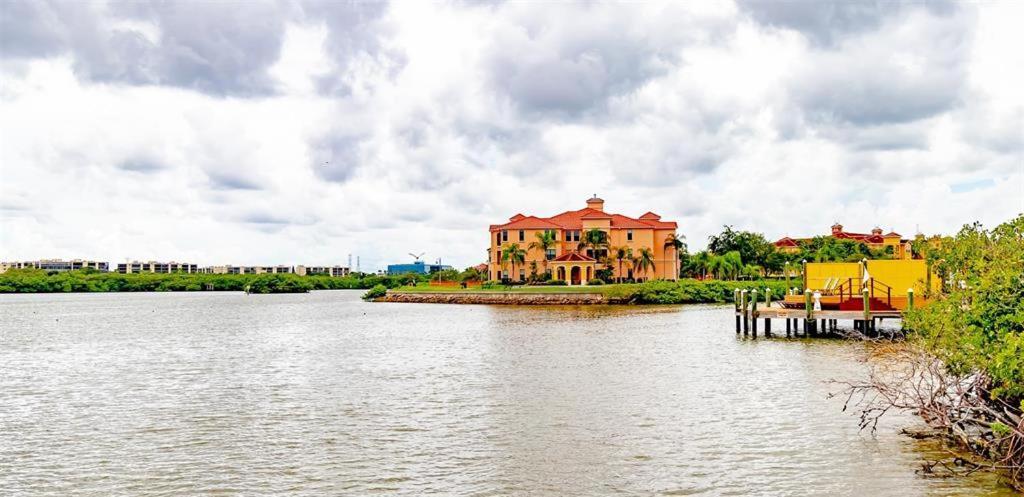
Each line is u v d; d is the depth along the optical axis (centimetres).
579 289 10369
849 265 5078
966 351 1805
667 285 9956
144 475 1808
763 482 1678
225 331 6288
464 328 6125
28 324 7450
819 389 2759
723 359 3697
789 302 4700
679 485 1672
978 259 1986
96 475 1812
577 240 12562
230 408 2606
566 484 1694
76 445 2100
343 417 2425
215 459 1938
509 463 1864
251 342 5169
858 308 4353
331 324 6988
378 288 13338
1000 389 1612
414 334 5622
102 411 2580
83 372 3612
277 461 1911
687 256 13362
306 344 4969
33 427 2333
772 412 2377
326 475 1784
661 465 1825
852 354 3744
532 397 2739
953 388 2248
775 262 13538
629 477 1736
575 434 2145
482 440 2094
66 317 8794
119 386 3141
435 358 3997
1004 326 1712
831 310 4381
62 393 2977
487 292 10581
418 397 2772
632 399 2667
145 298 17275
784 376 3100
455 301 10856
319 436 2166
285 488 1694
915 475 1686
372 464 1870
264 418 2427
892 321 5491
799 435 2069
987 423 1669
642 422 2283
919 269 4591
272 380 3256
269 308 10981
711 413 2391
